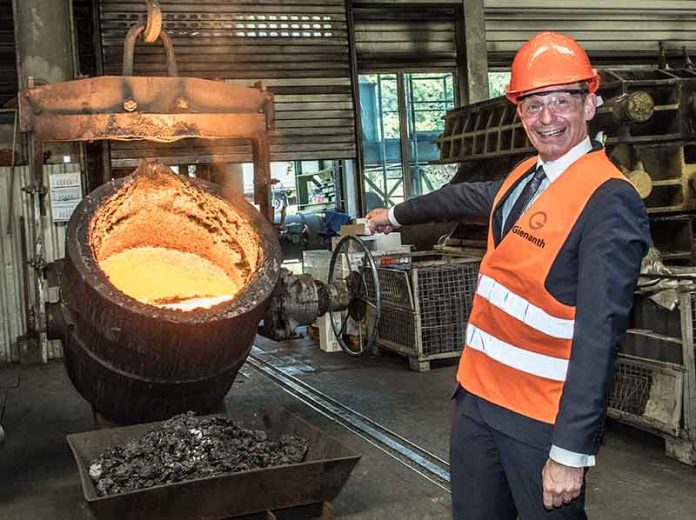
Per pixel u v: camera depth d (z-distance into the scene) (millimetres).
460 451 2219
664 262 5594
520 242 1998
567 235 1920
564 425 1825
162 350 3553
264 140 4238
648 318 4074
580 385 1816
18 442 4547
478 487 2205
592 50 9367
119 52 7574
